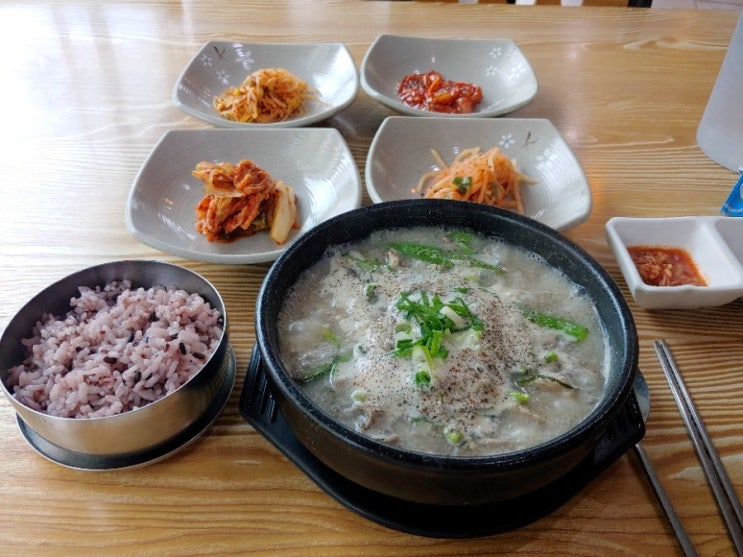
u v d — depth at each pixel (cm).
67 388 26
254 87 50
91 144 48
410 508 24
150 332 28
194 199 43
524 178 45
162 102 53
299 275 30
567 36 65
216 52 56
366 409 25
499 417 25
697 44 64
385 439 24
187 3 69
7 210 41
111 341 28
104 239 39
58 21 65
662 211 43
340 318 29
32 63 58
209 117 47
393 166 45
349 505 24
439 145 47
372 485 22
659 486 26
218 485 26
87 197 42
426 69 59
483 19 67
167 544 24
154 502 26
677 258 38
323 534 25
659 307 35
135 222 37
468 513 24
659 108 54
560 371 27
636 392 30
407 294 30
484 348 27
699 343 34
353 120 52
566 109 54
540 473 21
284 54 58
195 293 32
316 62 58
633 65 60
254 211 39
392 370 26
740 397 31
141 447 26
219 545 24
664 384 31
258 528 25
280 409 24
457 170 44
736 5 114
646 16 69
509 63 58
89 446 25
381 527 25
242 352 32
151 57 59
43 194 43
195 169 42
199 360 28
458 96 53
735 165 47
